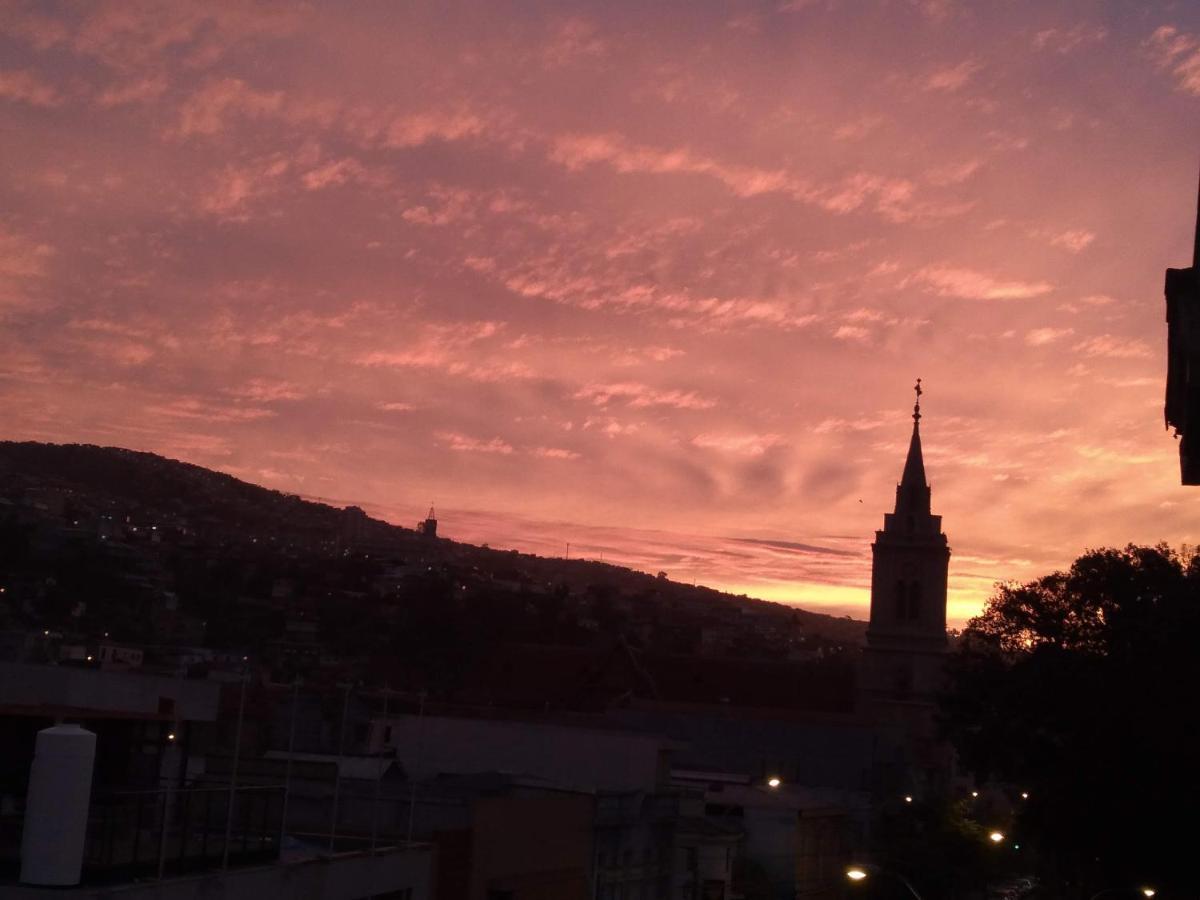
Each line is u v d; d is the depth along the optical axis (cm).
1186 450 1219
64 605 18262
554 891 4691
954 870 8250
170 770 3450
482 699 15162
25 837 2422
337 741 6506
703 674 15112
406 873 3747
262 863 3153
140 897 2544
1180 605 6506
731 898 6669
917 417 14512
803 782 9994
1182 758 6072
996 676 7438
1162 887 6353
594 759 6078
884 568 14062
